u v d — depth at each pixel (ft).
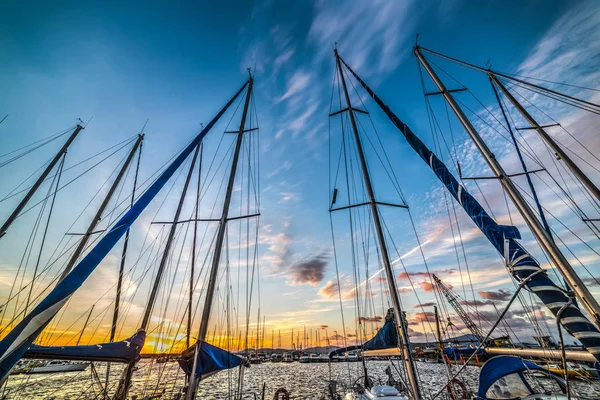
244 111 35.78
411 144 26.03
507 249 15.48
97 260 17.47
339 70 37.09
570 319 12.21
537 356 24.89
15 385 99.71
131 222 20.85
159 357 37.50
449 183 21.18
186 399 19.56
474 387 50.26
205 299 23.63
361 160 29.12
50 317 14.44
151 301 33.35
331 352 38.34
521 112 32.91
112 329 32.76
